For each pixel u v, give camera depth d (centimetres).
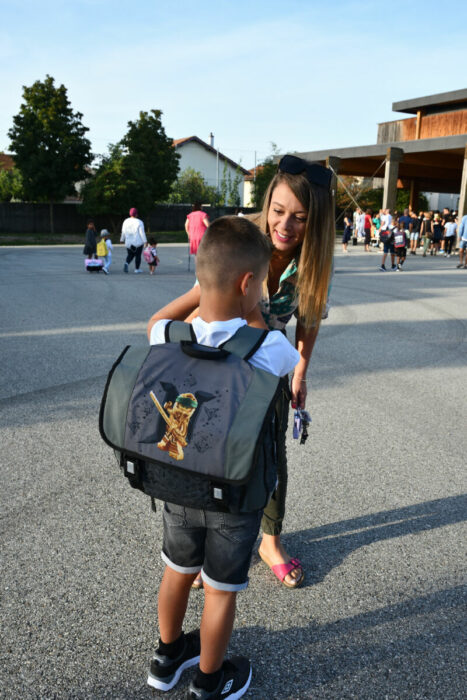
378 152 2388
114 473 312
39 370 501
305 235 184
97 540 249
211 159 5997
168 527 158
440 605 212
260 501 142
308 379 497
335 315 802
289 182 179
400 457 341
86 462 324
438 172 2992
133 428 141
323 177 182
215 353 140
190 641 182
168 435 137
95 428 374
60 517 267
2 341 611
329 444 359
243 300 148
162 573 228
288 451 349
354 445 358
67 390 447
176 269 1543
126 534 254
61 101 3403
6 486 294
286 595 219
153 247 1384
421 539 256
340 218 3534
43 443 349
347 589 222
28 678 175
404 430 384
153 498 149
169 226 3959
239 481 133
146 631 196
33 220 3584
